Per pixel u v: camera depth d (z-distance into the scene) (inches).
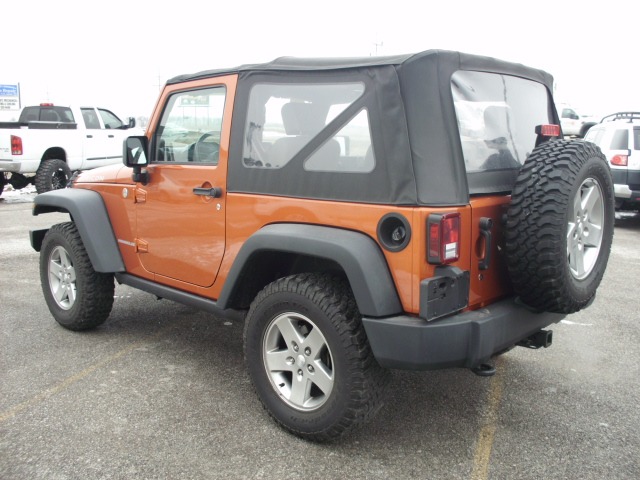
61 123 507.2
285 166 126.6
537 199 109.3
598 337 190.7
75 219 175.0
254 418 134.8
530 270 110.9
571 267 118.3
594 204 124.1
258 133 132.3
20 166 475.2
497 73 130.3
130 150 155.4
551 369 164.7
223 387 150.8
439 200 107.3
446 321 108.3
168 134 157.5
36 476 111.5
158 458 118.2
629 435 128.7
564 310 117.6
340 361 115.0
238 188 135.9
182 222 151.3
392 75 110.5
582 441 126.3
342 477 112.8
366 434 128.4
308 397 124.3
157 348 176.9
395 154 109.2
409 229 106.7
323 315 116.0
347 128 116.6
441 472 114.7
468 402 144.1
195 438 125.8
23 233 362.3
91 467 114.7
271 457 119.1
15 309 212.5
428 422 134.1
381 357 110.2
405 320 108.3
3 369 159.9
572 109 1101.7
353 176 115.0
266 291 126.5
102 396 144.6
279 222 127.2
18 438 124.6
